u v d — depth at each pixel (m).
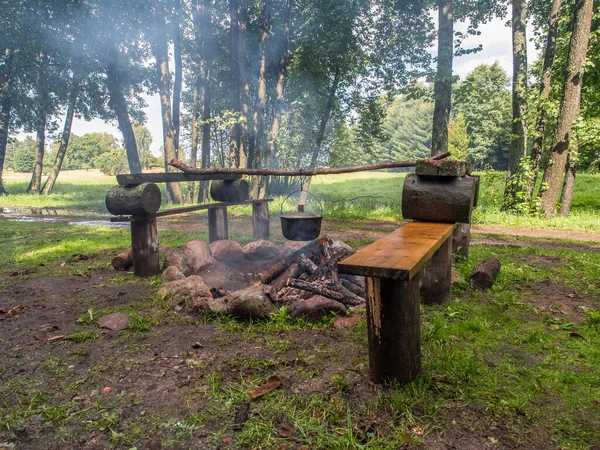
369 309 2.51
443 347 3.12
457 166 3.68
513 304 4.26
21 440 2.09
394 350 2.46
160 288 4.50
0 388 2.59
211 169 5.90
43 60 23.66
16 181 46.47
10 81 24.27
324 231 10.48
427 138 77.56
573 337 3.38
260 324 3.62
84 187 35.78
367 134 22.27
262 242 6.15
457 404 2.34
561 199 13.93
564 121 12.94
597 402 2.36
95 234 9.83
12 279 5.46
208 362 2.92
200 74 20.36
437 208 3.74
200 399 2.43
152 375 2.74
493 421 2.19
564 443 2.01
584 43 12.48
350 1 18.17
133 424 2.20
